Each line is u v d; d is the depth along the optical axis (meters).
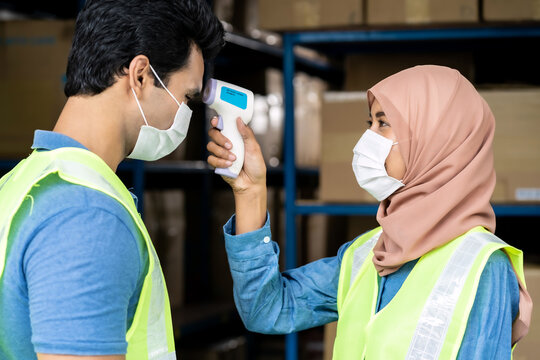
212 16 1.15
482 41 2.90
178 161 3.34
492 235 1.26
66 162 0.95
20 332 0.91
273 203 3.50
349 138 2.59
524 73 3.19
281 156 3.63
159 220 3.06
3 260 0.90
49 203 0.91
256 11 3.39
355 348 1.34
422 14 2.49
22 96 2.42
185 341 3.43
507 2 2.44
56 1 2.92
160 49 1.08
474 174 1.27
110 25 1.04
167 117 1.13
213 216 3.64
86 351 0.85
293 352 2.65
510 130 2.46
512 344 1.25
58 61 2.41
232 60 3.63
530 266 2.35
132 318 0.98
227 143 1.40
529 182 2.45
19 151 2.42
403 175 1.37
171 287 3.19
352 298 1.40
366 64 2.88
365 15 2.54
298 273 1.56
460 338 1.17
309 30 2.64
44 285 0.86
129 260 0.92
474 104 1.31
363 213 2.64
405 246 1.27
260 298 1.47
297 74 3.96
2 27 2.43
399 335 1.23
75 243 0.87
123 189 1.02
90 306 0.86
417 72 1.36
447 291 1.21
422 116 1.31
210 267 3.66
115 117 1.06
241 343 3.50
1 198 0.98
